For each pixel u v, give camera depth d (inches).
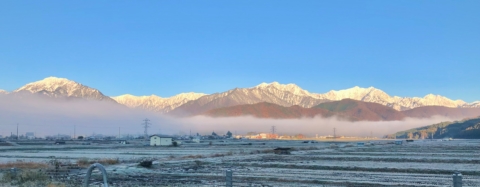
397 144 6520.7
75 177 1421.0
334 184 1278.3
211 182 1316.4
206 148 5054.1
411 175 1571.1
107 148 4965.6
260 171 1743.4
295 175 1558.8
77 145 6136.8
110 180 1373.0
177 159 2551.7
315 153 3432.6
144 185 1212.5
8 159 2699.3
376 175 1565.0
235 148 4963.1
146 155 3282.5
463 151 3624.5
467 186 1230.3
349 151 3848.4
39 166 1803.6
